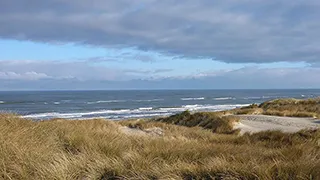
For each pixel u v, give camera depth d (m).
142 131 15.31
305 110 29.36
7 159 5.36
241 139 11.44
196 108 79.88
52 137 7.23
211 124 20.36
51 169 5.02
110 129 12.47
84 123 13.16
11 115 9.12
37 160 5.41
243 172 4.68
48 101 115.19
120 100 130.25
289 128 17.58
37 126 8.03
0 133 6.24
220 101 122.94
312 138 10.42
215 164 5.09
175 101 123.00
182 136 12.77
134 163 5.46
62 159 5.56
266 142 10.47
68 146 7.05
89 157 5.75
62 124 9.74
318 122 20.41
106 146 6.66
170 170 5.02
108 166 5.32
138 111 71.50
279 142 10.36
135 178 4.94
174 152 6.21
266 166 4.84
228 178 4.59
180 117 25.98
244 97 167.62
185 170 5.02
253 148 7.98
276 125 19.38
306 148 6.59
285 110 29.72
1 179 4.84
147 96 181.62
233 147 7.76
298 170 4.57
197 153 6.20
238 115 26.59
